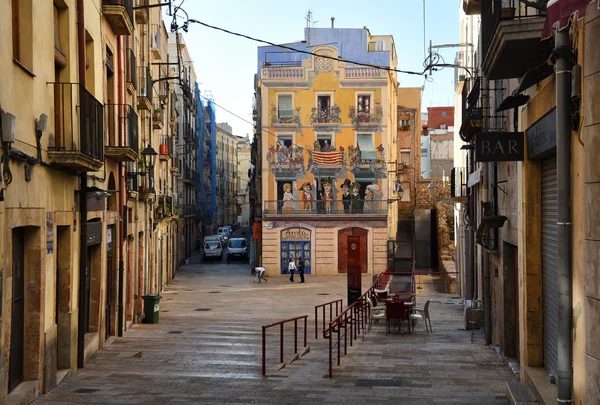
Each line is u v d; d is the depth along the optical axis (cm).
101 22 1599
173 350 1600
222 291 3581
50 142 1127
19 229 1034
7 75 900
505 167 1430
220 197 10462
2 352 864
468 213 2478
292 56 4784
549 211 998
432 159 6888
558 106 711
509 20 874
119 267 1855
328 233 4497
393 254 4575
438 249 4603
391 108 4888
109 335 1795
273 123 4531
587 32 648
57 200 1171
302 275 4056
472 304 2053
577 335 699
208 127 8869
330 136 4534
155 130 3312
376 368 1384
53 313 1155
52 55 1148
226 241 7812
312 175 4519
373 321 2208
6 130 865
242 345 1692
